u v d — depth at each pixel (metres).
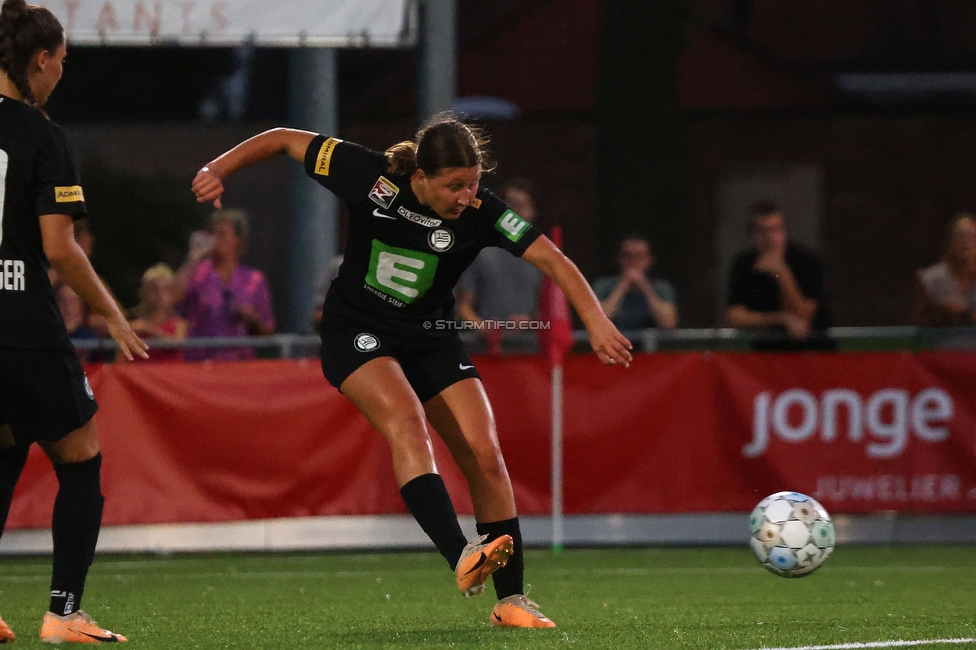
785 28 105.00
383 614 19.48
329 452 29.97
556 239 29.53
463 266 15.95
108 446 29.02
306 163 15.88
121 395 29.14
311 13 32.81
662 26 67.00
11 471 15.73
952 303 34.34
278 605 21.00
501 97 91.81
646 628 17.23
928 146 96.25
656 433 30.50
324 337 16.05
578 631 16.75
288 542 30.11
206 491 29.42
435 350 16.17
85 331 32.38
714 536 30.88
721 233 95.25
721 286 94.62
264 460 29.66
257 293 33.47
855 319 96.69
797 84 93.69
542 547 30.55
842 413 30.50
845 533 31.17
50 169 14.41
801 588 23.36
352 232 15.76
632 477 30.47
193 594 22.84
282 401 29.78
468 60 91.69
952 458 30.59
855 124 95.94
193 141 92.31
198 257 34.34
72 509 15.19
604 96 67.62
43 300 14.54
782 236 33.50
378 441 30.30
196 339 30.75
